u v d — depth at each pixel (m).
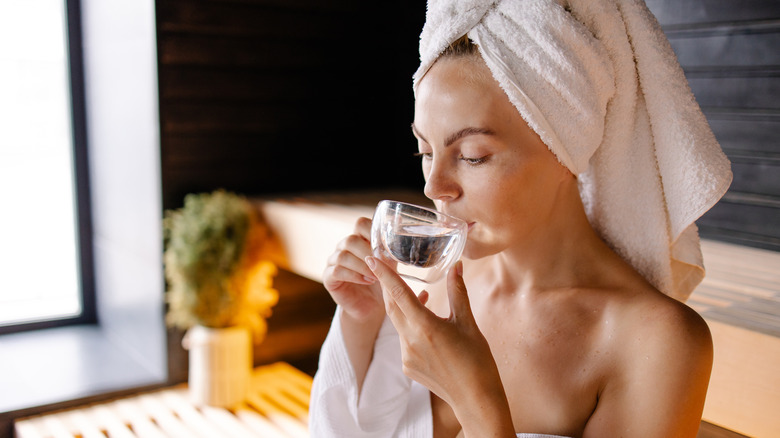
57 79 3.57
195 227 2.84
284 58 3.31
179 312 2.93
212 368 2.91
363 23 3.52
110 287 3.58
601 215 0.96
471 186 0.81
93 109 3.54
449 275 0.80
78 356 3.33
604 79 0.82
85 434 2.66
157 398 3.01
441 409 1.02
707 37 2.25
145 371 3.21
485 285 1.00
